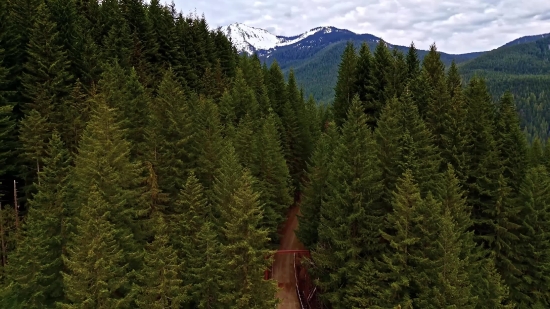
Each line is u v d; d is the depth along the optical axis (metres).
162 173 37.78
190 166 40.56
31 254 24.80
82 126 41.28
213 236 28.17
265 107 67.12
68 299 25.62
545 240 37.28
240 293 27.34
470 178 43.12
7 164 38.12
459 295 28.95
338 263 34.03
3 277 27.94
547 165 48.12
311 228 41.12
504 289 32.44
